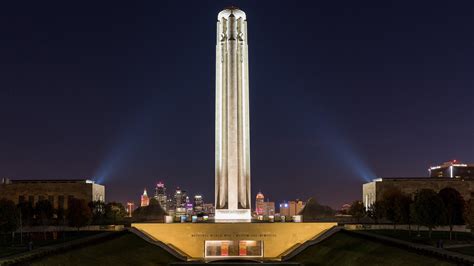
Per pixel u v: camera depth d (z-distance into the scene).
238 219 129.50
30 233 125.50
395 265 84.81
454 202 123.69
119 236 115.19
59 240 112.88
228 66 132.88
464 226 131.12
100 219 157.25
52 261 83.06
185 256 118.25
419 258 82.12
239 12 135.00
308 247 118.12
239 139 132.38
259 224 120.25
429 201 106.25
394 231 126.44
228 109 132.38
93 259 92.94
